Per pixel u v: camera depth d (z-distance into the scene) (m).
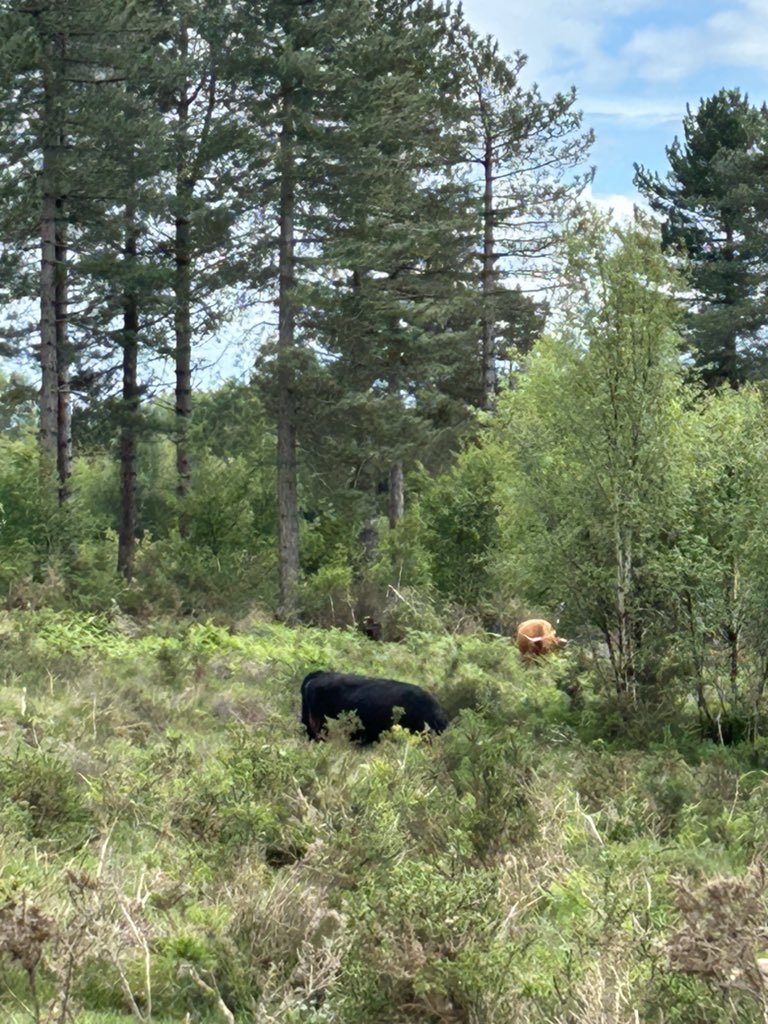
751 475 14.64
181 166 35.59
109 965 5.75
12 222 33.50
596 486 15.20
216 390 37.25
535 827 8.33
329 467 34.97
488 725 13.53
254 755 9.24
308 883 7.01
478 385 48.94
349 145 33.28
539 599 16.00
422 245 38.50
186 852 7.79
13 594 21.84
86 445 39.06
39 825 7.97
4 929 5.16
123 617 22.39
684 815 9.52
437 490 29.31
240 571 28.20
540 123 44.38
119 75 35.53
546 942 6.55
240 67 33.56
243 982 5.82
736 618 14.49
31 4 32.75
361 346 35.47
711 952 5.10
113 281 35.19
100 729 11.88
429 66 42.88
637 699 14.51
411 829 8.31
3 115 32.41
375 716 12.73
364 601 26.59
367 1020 5.16
